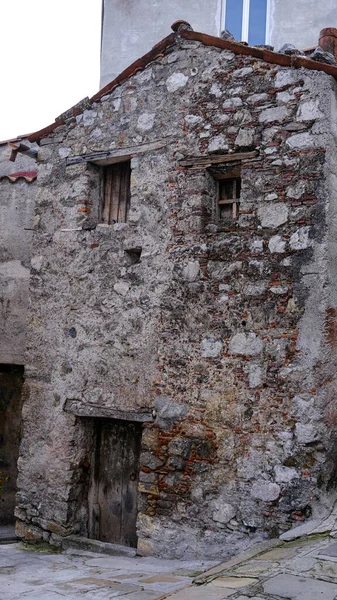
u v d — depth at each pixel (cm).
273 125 623
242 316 622
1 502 974
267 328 607
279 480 584
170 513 641
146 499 657
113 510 723
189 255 660
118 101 733
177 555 627
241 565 484
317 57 625
